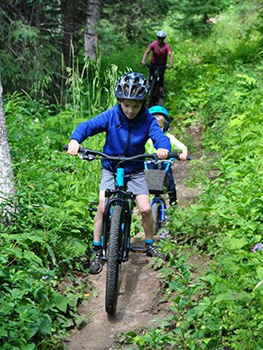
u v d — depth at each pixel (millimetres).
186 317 4066
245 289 4336
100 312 4617
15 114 8430
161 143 4641
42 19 11930
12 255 4703
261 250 4617
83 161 7391
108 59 18188
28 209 5184
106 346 4184
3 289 4332
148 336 4102
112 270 4344
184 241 5262
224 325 3838
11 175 5258
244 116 8922
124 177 4836
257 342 3615
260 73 12883
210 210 5438
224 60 16375
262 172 6215
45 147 7758
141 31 15109
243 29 22859
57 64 11195
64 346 4145
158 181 5004
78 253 5234
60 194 6023
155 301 4621
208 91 12227
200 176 7594
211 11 22656
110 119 4727
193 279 4762
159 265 5031
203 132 10148
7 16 10422
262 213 5344
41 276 4543
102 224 4699
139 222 6324
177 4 22156
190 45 22859
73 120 9172
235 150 7625
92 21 14844
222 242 4875
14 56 10672
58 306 4391
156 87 12867
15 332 3879
